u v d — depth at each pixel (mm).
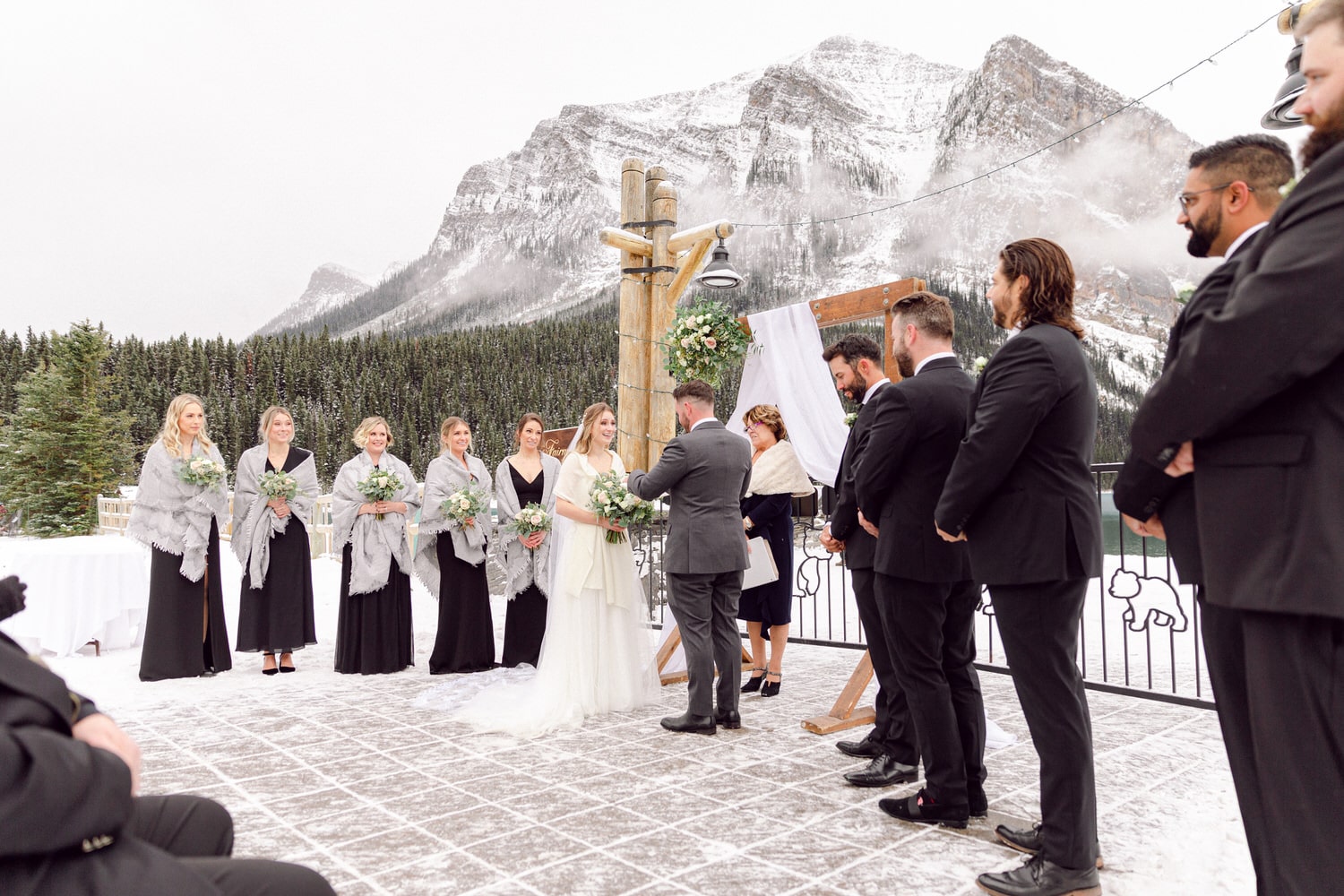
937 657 2844
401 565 5898
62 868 923
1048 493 2285
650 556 6434
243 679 5574
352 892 2299
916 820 2869
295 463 5992
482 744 3938
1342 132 1389
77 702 1087
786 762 3621
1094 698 4852
